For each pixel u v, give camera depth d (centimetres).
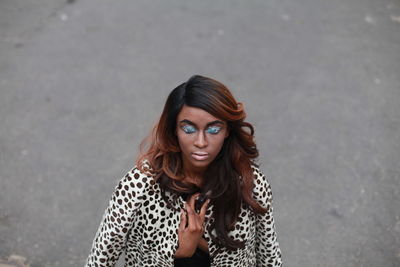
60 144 550
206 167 218
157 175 215
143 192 218
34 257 422
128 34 759
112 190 495
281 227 453
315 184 500
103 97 628
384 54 709
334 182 502
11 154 533
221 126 198
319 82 652
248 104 614
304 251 430
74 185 499
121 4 841
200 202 224
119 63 694
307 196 486
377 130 571
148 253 232
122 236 224
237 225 230
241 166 218
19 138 556
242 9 827
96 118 592
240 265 241
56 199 481
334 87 643
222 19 799
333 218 462
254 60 700
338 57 703
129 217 220
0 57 699
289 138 560
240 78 663
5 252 423
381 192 489
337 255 426
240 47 729
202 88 192
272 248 250
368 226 454
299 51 718
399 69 677
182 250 221
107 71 677
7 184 495
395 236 443
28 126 575
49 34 755
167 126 204
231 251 234
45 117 589
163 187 217
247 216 230
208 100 191
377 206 473
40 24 779
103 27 774
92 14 809
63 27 773
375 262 419
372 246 434
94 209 473
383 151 541
